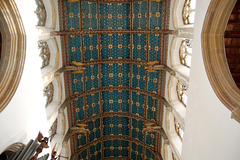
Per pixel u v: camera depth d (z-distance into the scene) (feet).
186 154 40.57
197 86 35.99
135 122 77.15
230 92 28.86
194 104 37.35
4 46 32.12
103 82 74.74
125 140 81.97
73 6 61.05
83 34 65.00
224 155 27.53
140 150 79.46
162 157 66.85
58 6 58.08
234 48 39.42
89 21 65.31
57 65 58.75
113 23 67.21
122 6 64.90
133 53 69.67
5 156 35.01
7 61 31.99
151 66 61.77
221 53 31.37
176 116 52.90
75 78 67.21
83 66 68.23
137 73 70.49
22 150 32.71
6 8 30.81
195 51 36.83
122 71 72.90
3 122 29.78
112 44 69.82
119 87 75.05
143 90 70.54
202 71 34.04
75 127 68.23
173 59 57.11
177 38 53.98
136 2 62.90
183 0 52.03
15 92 32.55
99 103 76.54
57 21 58.49
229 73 30.63
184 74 48.39
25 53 34.88
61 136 61.52
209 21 31.53
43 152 41.91
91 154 81.15
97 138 80.53
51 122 51.34
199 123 35.09
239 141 24.72
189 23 51.47
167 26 58.65
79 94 69.97
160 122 67.21
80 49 66.69
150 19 62.08
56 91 60.54
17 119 33.06
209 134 31.65
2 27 31.71
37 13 50.93
